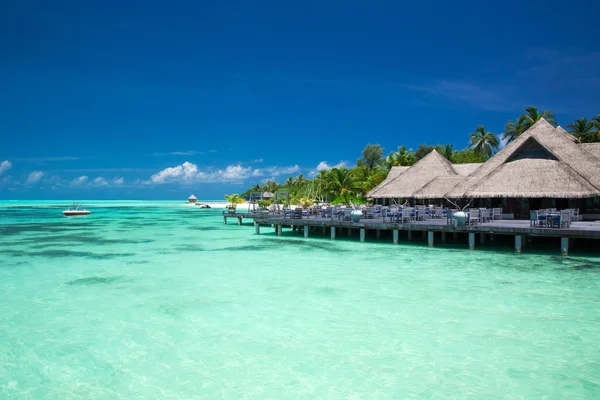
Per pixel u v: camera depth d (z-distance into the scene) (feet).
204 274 54.44
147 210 300.81
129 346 30.14
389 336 31.50
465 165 132.26
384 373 25.66
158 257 69.15
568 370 25.77
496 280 48.83
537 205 97.40
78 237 102.47
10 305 40.34
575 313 36.32
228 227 133.28
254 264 61.46
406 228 76.07
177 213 246.06
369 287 46.32
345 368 26.37
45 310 38.70
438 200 120.78
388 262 61.36
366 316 36.17
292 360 27.61
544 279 49.06
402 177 128.88
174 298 42.57
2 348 29.94
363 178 202.69
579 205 91.61
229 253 72.84
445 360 27.32
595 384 24.08
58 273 55.72
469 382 24.47
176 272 55.93
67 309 39.01
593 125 168.04
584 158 92.38
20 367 26.96
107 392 23.76
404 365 26.68
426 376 25.23
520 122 174.70
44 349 29.73
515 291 43.80
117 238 99.81
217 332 32.73
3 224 148.05
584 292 43.14
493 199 105.29
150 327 33.99
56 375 25.85
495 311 37.17
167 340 31.17
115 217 198.80
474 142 197.16
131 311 38.24
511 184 88.28
